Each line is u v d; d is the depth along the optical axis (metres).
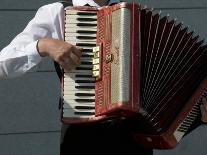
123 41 3.11
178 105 3.43
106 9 3.24
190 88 3.47
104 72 3.19
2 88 6.07
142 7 3.27
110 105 3.10
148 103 3.25
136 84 3.08
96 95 3.21
